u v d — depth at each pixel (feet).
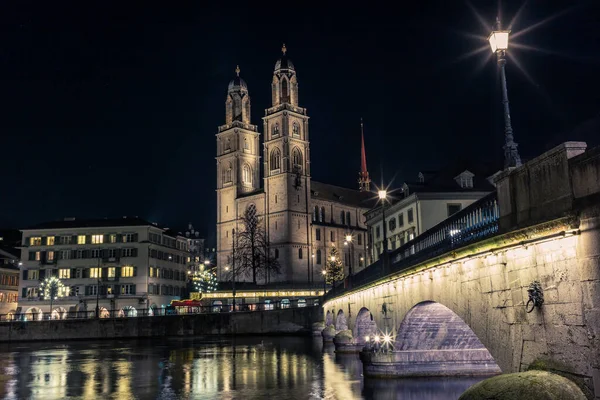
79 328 302.45
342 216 544.21
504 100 52.19
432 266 71.46
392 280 99.30
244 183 527.40
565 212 41.86
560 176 43.14
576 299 41.39
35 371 148.15
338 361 157.07
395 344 105.40
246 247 479.82
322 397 95.55
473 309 59.93
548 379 40.91
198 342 262.67
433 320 95.81
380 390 96.37
